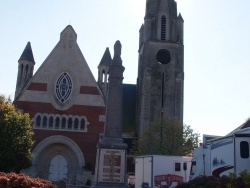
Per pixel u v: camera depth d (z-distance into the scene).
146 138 59.22
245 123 46.38
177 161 36.88
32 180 16.83
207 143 29.58
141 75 72.19
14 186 16.28
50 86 50.91
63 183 30.88
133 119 74.38
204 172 29.31
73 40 52.91
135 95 77.12
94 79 51.78
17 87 52.94
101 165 26.88
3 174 17.77
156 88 69.31
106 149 27.23
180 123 61.47
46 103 50.28
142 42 76.56
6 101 43.19
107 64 54.19
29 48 55.47
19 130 40.12
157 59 71.50
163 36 73.94
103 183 26.50
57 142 49.16
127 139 67.69
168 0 75.88
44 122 49.75
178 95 69.38
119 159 27.12
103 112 50.62
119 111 28.66
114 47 30.09
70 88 51.31
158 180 35.94
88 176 48.16
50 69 51.56
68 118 50.16
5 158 38.53
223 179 19.55
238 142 25.59
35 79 51.00
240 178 18.91
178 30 74.25
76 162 49.31
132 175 58.19
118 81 29.23
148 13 75.00
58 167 49.44
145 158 38.66
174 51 71.88
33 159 47.91
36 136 49.00
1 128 39.34
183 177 36.53
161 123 59.94
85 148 49.31
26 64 53.97
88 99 50.94
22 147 40.06
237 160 25.28
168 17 74.62
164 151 57.69
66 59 52.12
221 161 26.95
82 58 52.34
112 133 28.11
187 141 60.25
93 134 49.78
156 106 68.31
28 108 49.78
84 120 50.22
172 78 70.25
